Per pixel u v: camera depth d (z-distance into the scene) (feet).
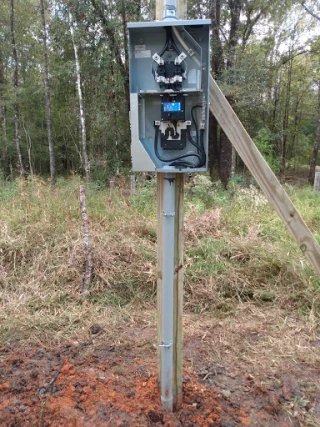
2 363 7.77
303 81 50.93
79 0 33.42
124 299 11.43
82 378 7.13
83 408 6.31
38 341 8.71
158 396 6.57
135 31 4.91
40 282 11.85
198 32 4.88
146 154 5.18
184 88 5.00
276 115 53.57
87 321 9.80
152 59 5.00
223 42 39.50
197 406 6.48
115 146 41.73
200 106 5.10
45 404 6.36
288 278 11.78
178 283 5.81
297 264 11.90
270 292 11.23
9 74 48.83
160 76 4.89
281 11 40.16
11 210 16.38
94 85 40.09
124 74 39.01
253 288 11.64
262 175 5.85
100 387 6.85
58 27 36.14
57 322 9.68
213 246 13.28
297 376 7.56
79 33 35.70
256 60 30.81
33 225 14.37
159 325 6.26
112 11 35.27
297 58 51.03
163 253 5.53
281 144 52.70
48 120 35.70
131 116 5.12
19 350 8.32
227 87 28.71
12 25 38.04
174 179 5.37
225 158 39.22
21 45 44.19
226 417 6.26
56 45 38.09
